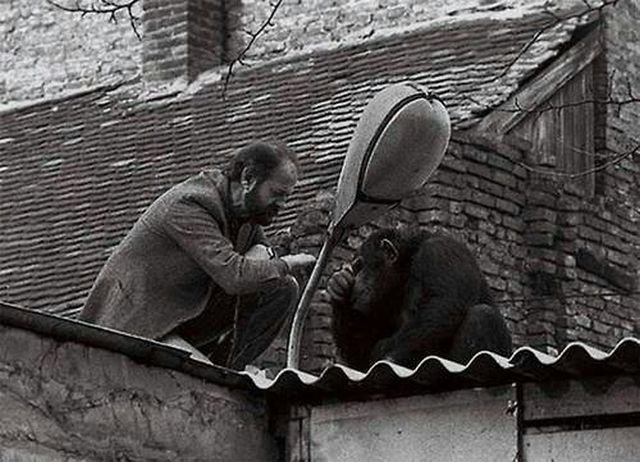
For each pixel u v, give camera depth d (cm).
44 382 791
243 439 850
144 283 950
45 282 1975
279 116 2106
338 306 1013
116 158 2184
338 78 2144
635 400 785
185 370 833
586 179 2139
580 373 793
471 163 1983
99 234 2033
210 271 944
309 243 1772
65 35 2509
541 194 2058
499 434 809
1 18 2572
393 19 2266
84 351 805
